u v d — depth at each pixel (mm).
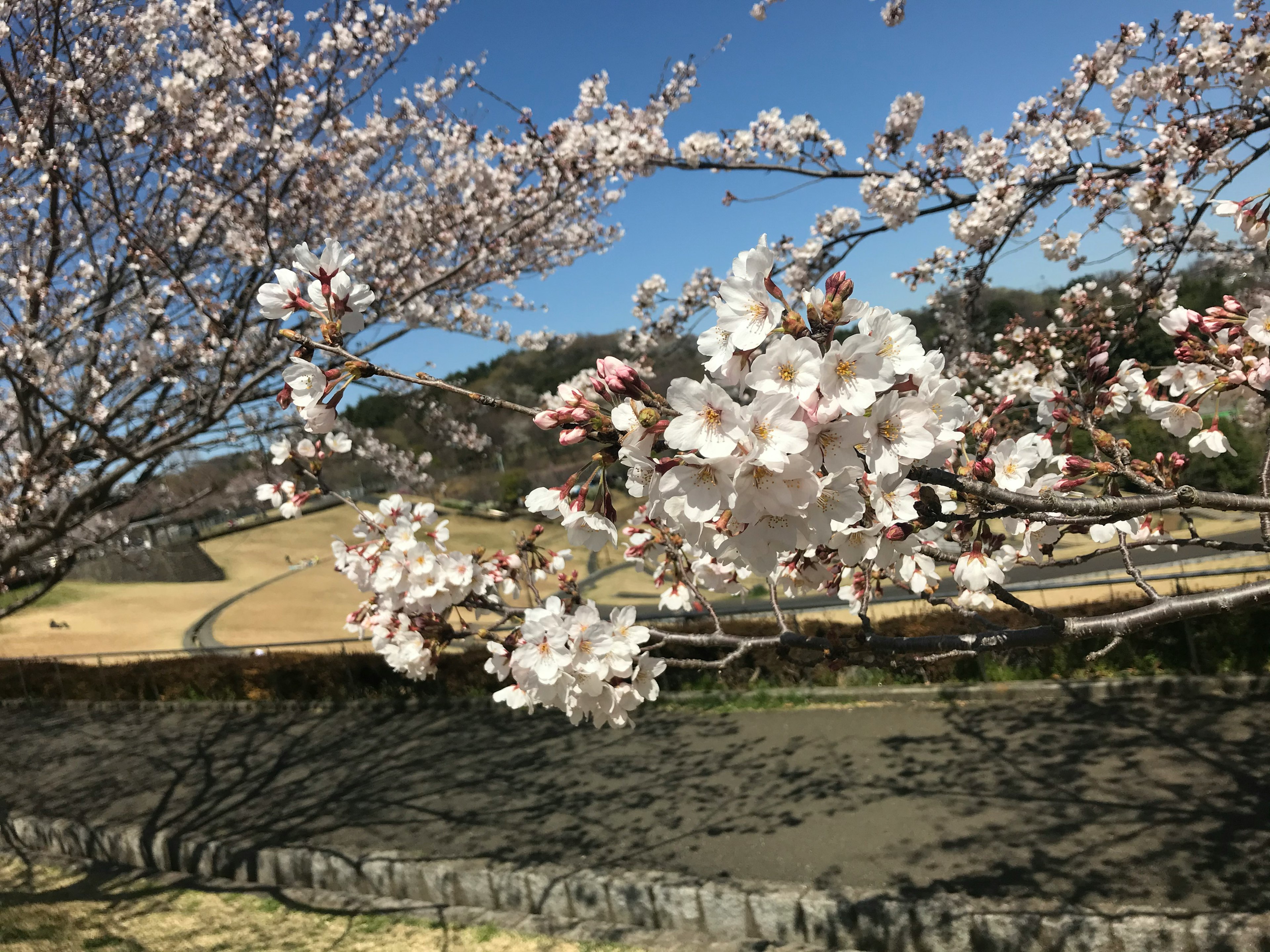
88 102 4723
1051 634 2162
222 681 11758
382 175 7105
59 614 22516
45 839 6891
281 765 8422
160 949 4781
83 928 5184
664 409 1270
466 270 7027
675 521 1304
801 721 7789
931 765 6297
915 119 4906
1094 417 2469
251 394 5512
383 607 3449
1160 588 9453
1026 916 3840
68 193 4727
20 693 13500
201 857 6023
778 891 4344
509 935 4582
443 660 10375
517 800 6602
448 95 7105
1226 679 6914
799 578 2314
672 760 7160
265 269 5371
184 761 9016
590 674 2156
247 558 29703
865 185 4945
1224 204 2176
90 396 5891
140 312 6008
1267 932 3480
